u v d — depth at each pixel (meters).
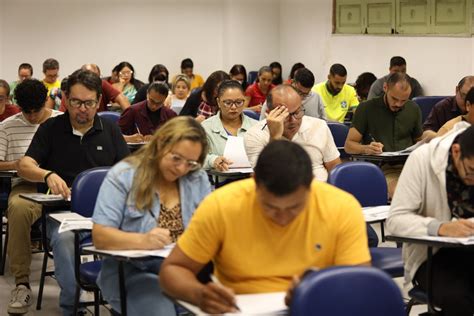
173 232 2.87
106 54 11.17
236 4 11.27
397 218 2.79
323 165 4.11
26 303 4.06
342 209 2.12
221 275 2.19
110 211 2.81
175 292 2.09
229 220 2.09
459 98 5.23
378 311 1.92
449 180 2.74
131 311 2.83
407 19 8.46
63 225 3.07
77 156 3.98
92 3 11.01
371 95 7.66
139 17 11.25
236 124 4.77
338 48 9.97
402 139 5.25
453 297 2.75
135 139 5.70
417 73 8.36
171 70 11.48
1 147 4.46
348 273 1.90
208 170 4.35
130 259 2.59
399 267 3.13
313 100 6.57
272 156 1.90
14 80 10.79
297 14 10.95
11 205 4.10
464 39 7.61
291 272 2.13
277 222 2.06
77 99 3.86
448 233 2.67
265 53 11.45
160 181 2.87
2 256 4.76
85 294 4.02
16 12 10.69
